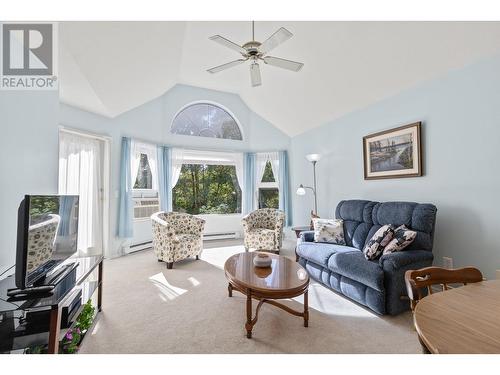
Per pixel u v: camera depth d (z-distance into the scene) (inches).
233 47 93.7
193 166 223.1
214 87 215.9
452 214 102.7
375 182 139.4
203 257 166.4
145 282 120.8
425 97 113.1
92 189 155.6
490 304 37.2
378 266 91.3
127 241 173.6
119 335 76.6
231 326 82.0
